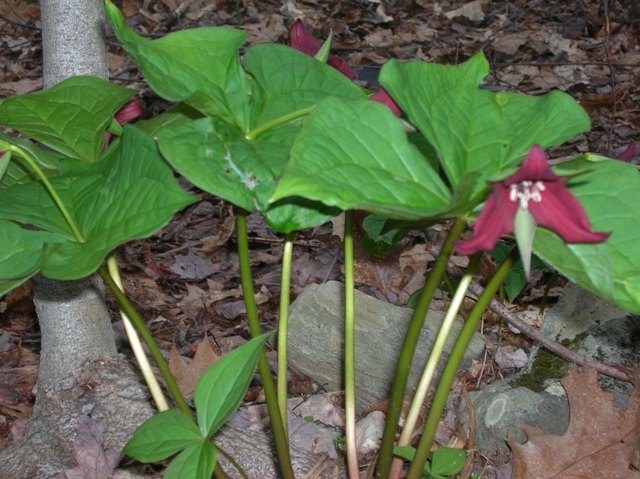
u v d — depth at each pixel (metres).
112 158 0.96
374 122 0.86
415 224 0.96
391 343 1.34
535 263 1.29
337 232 1.67
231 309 1.56
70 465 1.17
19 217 0.92
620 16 3.21
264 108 0.96
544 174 0.79
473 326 0.91
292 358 1.37
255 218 1.86
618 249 0.85
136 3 3.08
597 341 1.26
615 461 1.10
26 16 2.98
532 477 1.10
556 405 1.19
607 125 2.29
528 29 3.13
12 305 1.57
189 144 0.89
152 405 1.19
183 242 1.80
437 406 0.92
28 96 0.97
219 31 0.97
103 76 1.21
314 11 3.27
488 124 0.92
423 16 3.36
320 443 1.21
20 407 1.33
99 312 1.24
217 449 0.91
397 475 1.01
